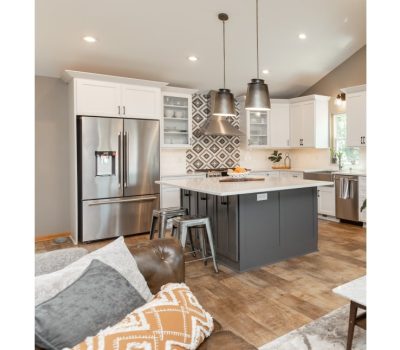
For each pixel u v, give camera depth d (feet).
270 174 21.04
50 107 14.88
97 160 14.05
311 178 18.81
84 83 13.89
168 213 11.23
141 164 15.20
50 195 15.02
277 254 11.18
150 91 15.56
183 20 12.93
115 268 4.01
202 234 11.19
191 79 17.79
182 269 5.18
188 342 3.40
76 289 3.35
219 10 12.71
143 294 4.04
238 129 20.68
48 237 14.97
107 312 3.30
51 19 11.76
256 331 6.74
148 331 3.12
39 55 13.42
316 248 12.26
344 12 13.93
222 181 12.35
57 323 2.95
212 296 8.52
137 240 14.46
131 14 12.16
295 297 8.35
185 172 19.17
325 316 7.29
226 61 16.46
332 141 19.89
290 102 21.13
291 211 11.52
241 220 10.34
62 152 15.23
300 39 15.56
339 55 17.88
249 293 8.67
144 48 14.30
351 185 16.40
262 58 16.71
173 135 17.85
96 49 13.75
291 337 6.46
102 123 14.10
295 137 20.94
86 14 11.82
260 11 13.08
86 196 13.85
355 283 5.49
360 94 16.43
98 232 14.20
